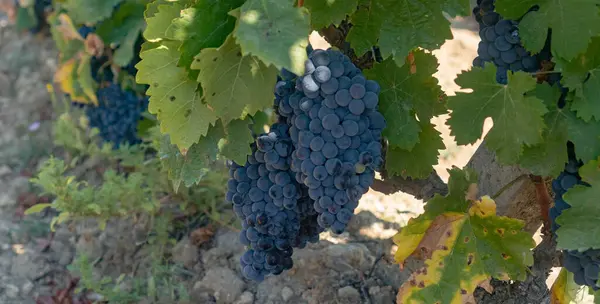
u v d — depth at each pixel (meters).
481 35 0.73
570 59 0.63
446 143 1.45
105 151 1.47
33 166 1.59
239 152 0.68
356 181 0.65
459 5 0.65
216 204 1.33
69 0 1.50
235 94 0.63
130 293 1.20
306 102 0.64
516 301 0.92
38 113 1.76
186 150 0.65
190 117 0.65
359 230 1.21
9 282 1.29
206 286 1.17
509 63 0.70
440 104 0.71
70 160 1.57
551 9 0.64
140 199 1.25
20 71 1.93
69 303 1.23
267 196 0.73
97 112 1.50
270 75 0.62
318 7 0.66
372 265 1.13
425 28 0.65
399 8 0.66
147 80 0.64
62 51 1.61
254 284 1.15
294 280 1.13
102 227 1.22
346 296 1.08
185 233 1.31
